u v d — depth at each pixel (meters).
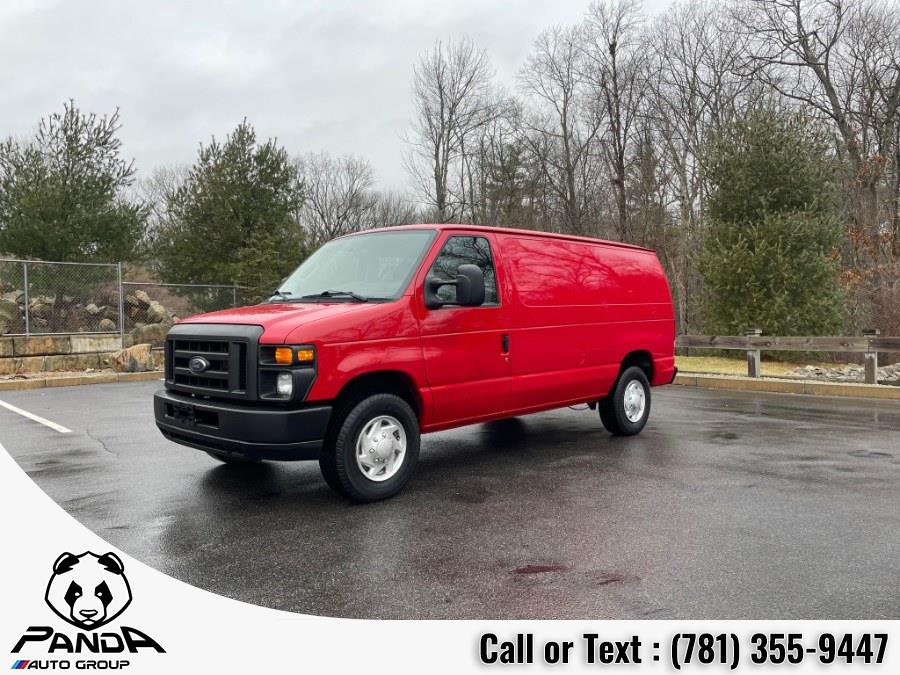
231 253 20.42
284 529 4.86
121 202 19.98
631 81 29.95
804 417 9.95
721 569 4.11
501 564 4.21
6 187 18.50
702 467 6.73
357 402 5.45
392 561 4.26
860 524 4.95
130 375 15.71
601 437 8.35
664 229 30.34
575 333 7.36
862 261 23.61
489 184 41.19
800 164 18.27
